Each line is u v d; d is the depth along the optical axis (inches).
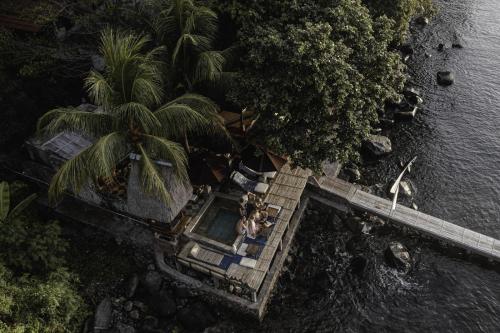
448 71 1696.6
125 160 978.7
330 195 1133.1
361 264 1019.9
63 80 1163.3
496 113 1526.8
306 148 952.3
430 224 1091.9
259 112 922.1
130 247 993.5
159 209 854.5
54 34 1164.5
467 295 983.0
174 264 961.5
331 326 925.2
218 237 983.0
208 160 1002.7
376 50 978.1
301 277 1002.1
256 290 873.5
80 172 762.2
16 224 862.5
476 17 2089.1
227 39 1047.0
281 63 903.1
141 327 895.7
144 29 1024.2
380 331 920.3
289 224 1058.7
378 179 1263.5
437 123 1486.2
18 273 861.2
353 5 1011.9
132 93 762.2
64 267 895.7
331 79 896.9
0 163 1050.1
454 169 1311.5
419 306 963.3
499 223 1151.0
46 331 768.3
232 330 901.8
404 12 1350.9
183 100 842.8
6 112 1072.8
